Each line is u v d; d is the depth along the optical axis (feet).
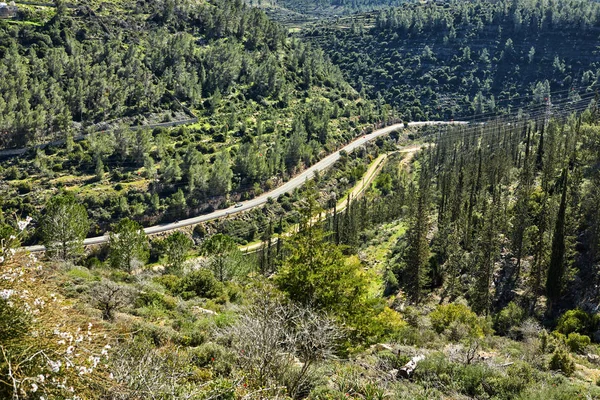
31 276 23.31
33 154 348.79
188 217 349.82
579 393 53.83
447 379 54.80
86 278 90.84
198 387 32.83
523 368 60.59
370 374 53.26
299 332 41.86
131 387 26.63
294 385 39.06
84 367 20.80
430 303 177.58
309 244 72.64
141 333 55.62
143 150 377.50
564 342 105.91
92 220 305.53
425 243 182.39
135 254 170.81
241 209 367.45
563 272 149.59
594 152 229.45
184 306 87.81
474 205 238.68
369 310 71.77
